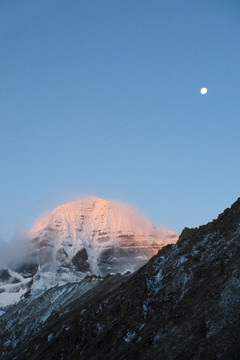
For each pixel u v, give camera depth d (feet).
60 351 415.23
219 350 232.32
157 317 305.12
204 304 271.90
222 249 324.80
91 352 338.75
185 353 245.04
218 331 244.63
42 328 592.60
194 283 312.09
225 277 285.02
